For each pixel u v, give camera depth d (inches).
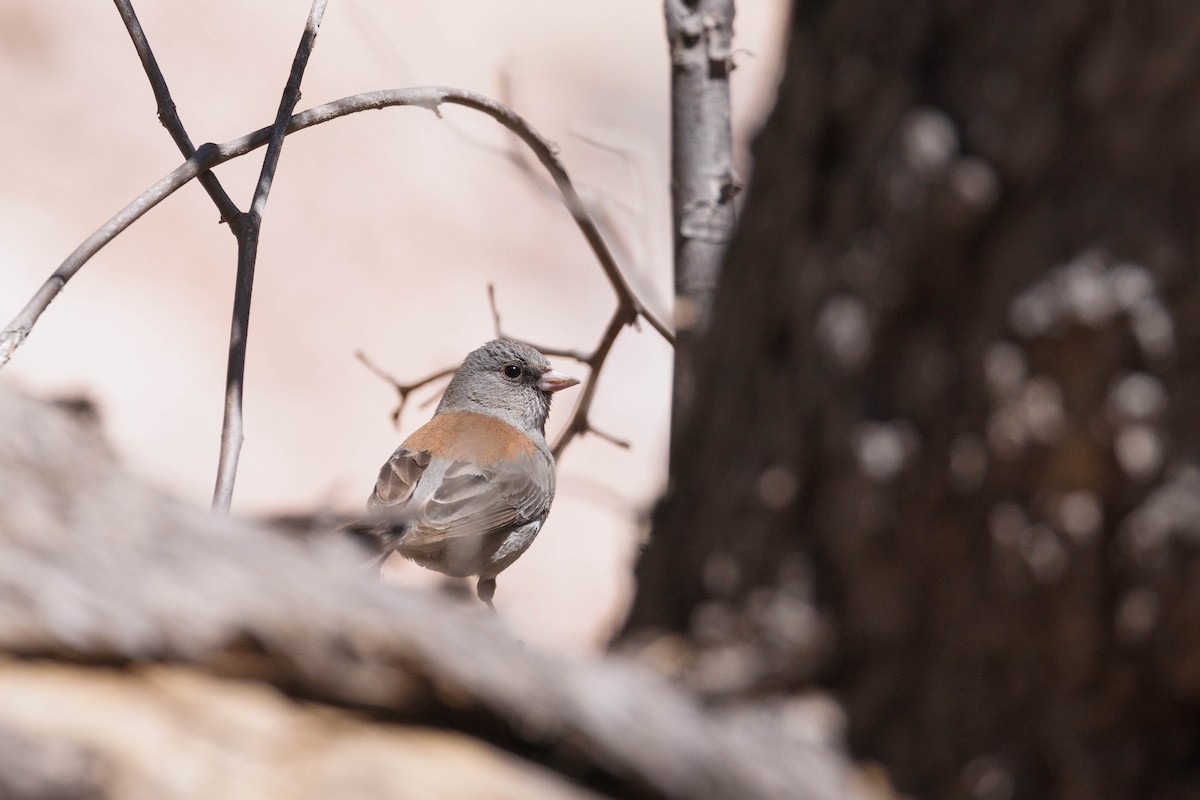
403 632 157.0
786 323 211.9
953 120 194.7
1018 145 189.8
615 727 163.3
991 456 189.2
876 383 198.1
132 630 148.3
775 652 200.7
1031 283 187.9
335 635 154.2
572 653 175.9
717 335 225.0
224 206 283.9
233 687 153.3
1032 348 187.5
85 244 259.9
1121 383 183.8
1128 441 183.3
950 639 194.5
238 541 165.2
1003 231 191.5
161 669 152.1
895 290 195.6
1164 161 184.9
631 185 406.9
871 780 193.5
